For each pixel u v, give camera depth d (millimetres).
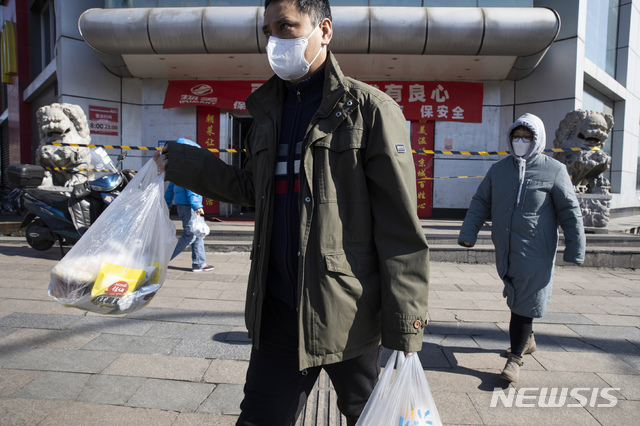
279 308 1360
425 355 2842
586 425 2037
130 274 1469
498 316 3652
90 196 5359
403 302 1199
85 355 2676
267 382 1322
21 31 13852
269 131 1409
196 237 5008
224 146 10438
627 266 5781
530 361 2758
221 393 2250
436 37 8398
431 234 6480
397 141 1212
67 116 6723
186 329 3160
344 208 1239
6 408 2053
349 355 1243
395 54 8805
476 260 5953
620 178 12945
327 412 2135
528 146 2574
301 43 1287
